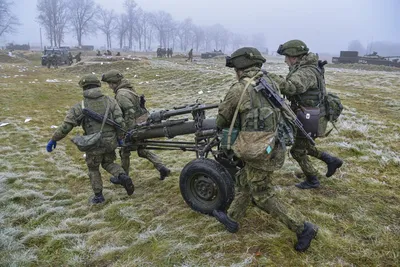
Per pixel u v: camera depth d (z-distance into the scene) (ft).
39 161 16.81
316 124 10.77
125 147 13.37
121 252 9.21
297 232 8.61
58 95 40.68
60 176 15.03
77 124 11.60
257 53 8.59
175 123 11.73
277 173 13.96
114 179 12.72
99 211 11.61
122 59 84.23
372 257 8.57
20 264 8.76
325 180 13.11
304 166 12.25
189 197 10.83
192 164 10.43
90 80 11.66
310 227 8.53
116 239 9.85
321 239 9.26
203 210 10.59
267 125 8.10
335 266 8.27
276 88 8.68
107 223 10.79
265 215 10.55
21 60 124.16
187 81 49.83
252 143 7.99
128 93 13.09
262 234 9.59
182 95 39.99
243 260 8.55
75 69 75.82
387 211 10.75
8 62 120.37
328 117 11.55
